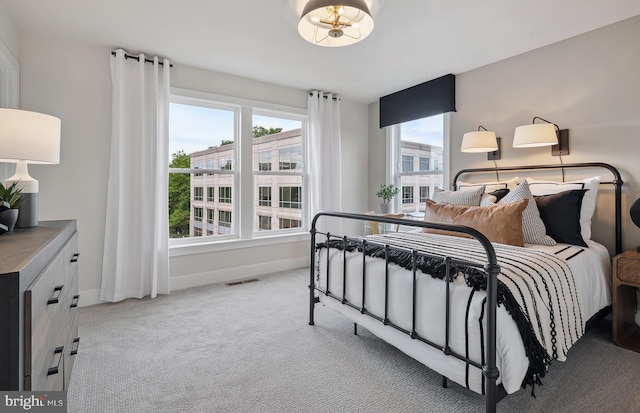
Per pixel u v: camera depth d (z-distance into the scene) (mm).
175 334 2229
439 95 3623
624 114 2402
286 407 1473
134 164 2949
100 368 1795
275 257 3912
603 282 2078
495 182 2980
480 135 2914
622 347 2031
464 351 1317
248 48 2883
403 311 1618
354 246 2035
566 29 2539
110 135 2885
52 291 1136
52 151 1590
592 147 2566
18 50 2523
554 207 2314
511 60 3068
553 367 1798
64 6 2223
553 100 2785
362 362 1853
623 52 2404
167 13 2316
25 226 1571
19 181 1579
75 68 2744
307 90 4098
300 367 1806
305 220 4246
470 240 2193
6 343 780
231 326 2357
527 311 1312
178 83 3223
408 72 3469
